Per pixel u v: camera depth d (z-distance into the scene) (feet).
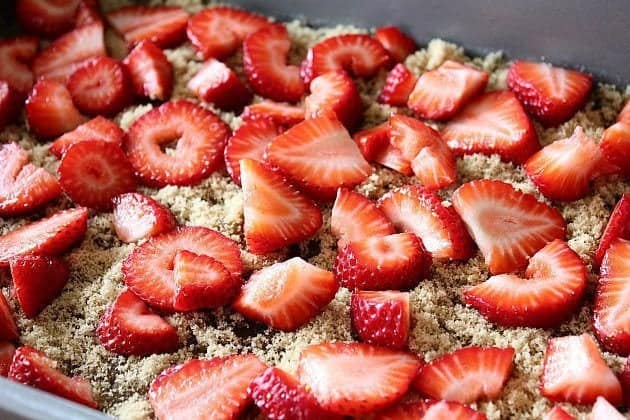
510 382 1.28
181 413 1.26
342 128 1.48
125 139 1.52
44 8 1.69
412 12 1.62
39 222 1.43
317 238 1.43
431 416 1.23
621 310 1.31
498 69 1.59
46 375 1.28
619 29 1.51
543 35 1.56
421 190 1.41
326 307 1.35
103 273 1.41
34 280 1.36
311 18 1.69
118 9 1.70
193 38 1.63
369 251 1.36
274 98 1.58
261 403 1.25
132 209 1.44
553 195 1.44
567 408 1.26
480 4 1.57
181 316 1.36
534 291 1.32
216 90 1.56
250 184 1.41
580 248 1.39
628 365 1.27
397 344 1.30
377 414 1.25
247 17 1.66
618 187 1.45
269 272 1.35
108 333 1.33
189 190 1.48
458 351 1.28
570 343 1.28
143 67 1.59
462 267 1.39
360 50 1.59
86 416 1.20
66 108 1.56
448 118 1.53
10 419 1.22
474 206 1.40
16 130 1.57
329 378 1.25
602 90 1.55
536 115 1.52
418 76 1.58
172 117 1.52
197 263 1.35
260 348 1.33
